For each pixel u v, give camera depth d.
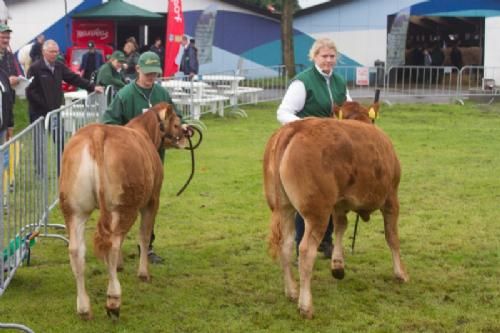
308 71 7.22
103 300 6.49
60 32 28.55
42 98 10.93
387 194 6.57
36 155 7.76
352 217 9.33
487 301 6.48
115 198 5.86
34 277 7.11
